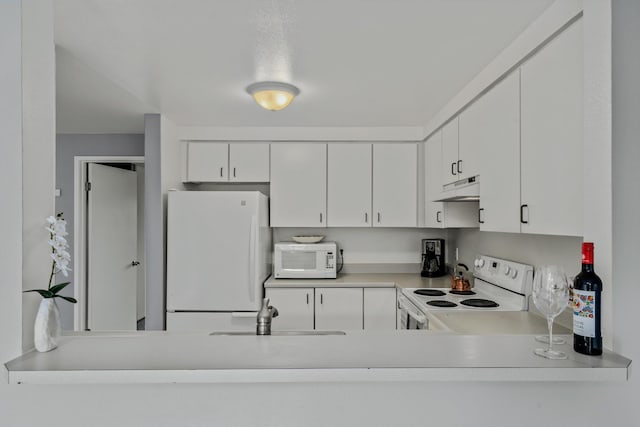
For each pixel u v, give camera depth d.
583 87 1.20
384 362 0.96
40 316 1.02
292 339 1.15
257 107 2.75
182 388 1.10
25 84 1.01
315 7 1.44
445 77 2.14
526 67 1.60
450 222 2.86
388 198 3.42
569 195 1.31
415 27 1.59
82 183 3.54
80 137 3.52
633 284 1.03
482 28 1.59
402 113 2.92
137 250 4.78
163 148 2.96
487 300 2.42
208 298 2.87
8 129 0.99
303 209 3.42
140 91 2.40
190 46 1.78
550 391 1.10
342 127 3.39
